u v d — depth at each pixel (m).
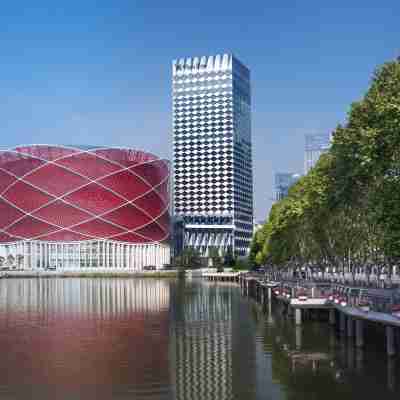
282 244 89.88
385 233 38.50
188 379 34.53
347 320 47.28
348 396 30.75
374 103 42.56
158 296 97.44
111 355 41.56
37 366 38.06
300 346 44.16
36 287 127.88
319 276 93.50
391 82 41.31
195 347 44.59
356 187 48.88
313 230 68.44
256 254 136.12
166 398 30.89
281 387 32.59
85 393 31.86
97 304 81.25
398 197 37.78
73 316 65.81
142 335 50.78
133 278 182.75
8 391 32.31
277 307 75.19
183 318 63.31
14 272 192.38
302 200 65.19
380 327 49.50
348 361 38.25
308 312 61.59
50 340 48.34
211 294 102.50
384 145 40.19
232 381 33.97
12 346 45.50
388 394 30.94
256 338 48.47
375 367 36.47
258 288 91.75
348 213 55.03
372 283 64.56
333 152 53.00
